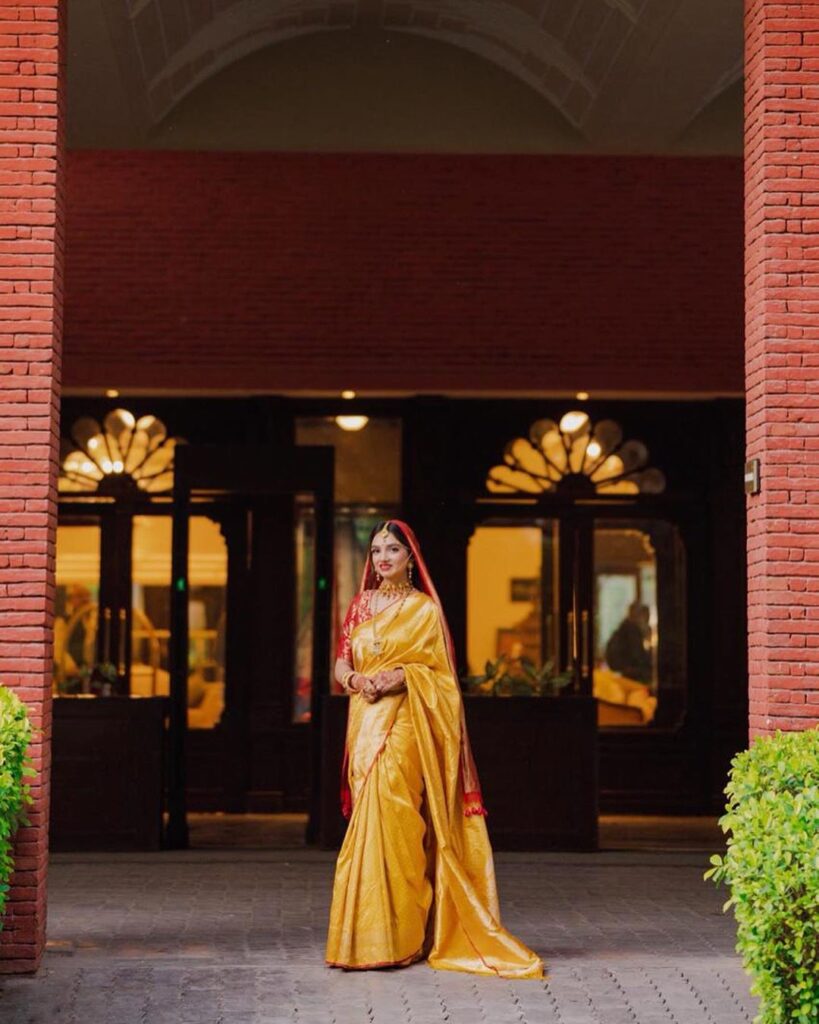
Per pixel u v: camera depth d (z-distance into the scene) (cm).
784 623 816
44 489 809
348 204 1501
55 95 823
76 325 1485
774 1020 600
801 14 839
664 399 1538
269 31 1373
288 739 1530
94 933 899
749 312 867
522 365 1494
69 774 1230
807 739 712
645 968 810
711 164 1509
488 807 1243
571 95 1359
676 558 1555
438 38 1404
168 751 1280
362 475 1544
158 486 1541
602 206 1504
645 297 1501
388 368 1490
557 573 1549
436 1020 698
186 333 1489
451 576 1529
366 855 801
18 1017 701
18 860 792
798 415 824
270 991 751
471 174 1504
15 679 802
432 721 817
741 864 598
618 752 1536
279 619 1537
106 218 1495
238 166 1499
